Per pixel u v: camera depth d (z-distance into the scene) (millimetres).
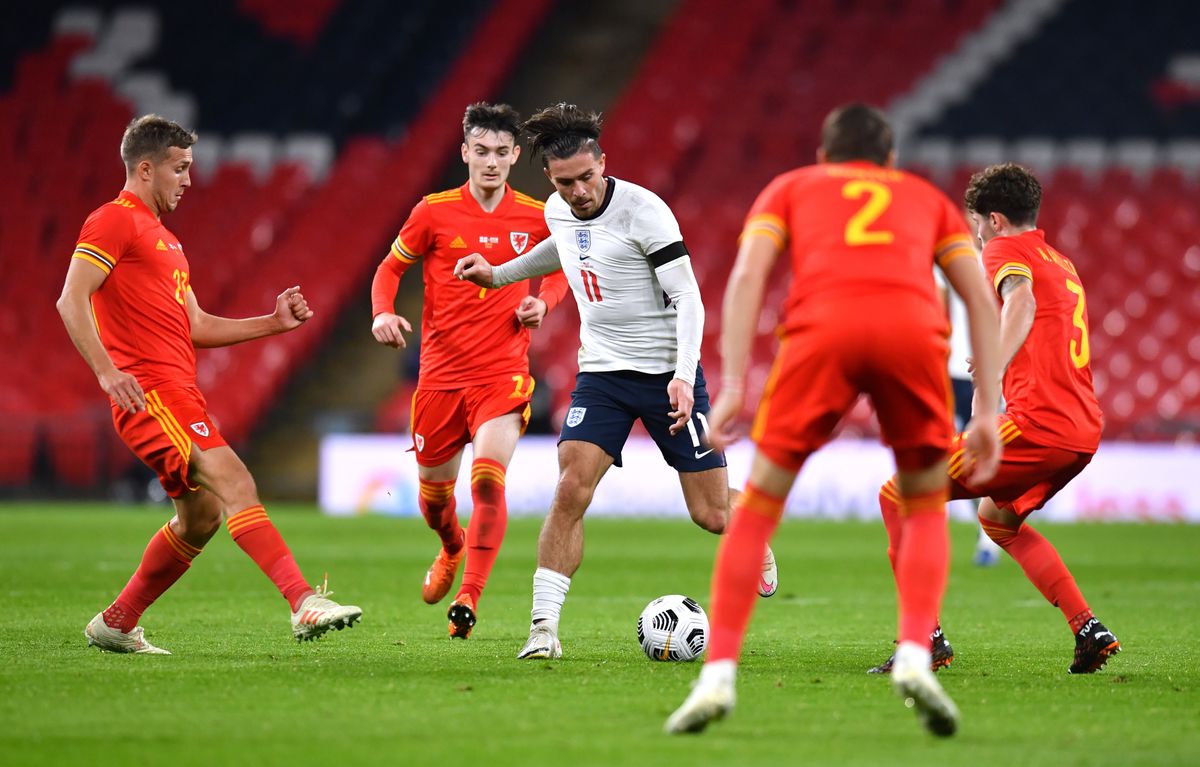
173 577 22375
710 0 106812
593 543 55688
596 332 23297
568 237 23125
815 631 27188
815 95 101250
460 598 25062
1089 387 21859
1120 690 18797
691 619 21844
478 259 24609
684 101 101562
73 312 20703
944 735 14828
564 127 22234
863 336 14695
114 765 13438
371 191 98500
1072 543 55250
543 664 21109
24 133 103000
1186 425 75312
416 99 106938
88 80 105625
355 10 110062
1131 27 101938
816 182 15625
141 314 21609
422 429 28219
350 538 56562
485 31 110062
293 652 22594
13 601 31438
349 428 80312
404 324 27312
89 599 31969
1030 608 32656
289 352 89188
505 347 27750
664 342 23062
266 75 106375
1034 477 21422
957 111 99500
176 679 19016
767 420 15234
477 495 26094
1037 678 20141
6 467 83562
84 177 100812
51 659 21344
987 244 22062
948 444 15398
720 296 89500
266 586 36500
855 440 75688
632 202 22625
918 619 14945
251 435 87375
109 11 108438
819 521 70062
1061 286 21703
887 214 15266
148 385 21562
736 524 15227
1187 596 35719
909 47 102625
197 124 104500
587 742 14562
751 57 103688
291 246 95938
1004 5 103688
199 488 21922
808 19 105062
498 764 13469
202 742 14516
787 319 15336
